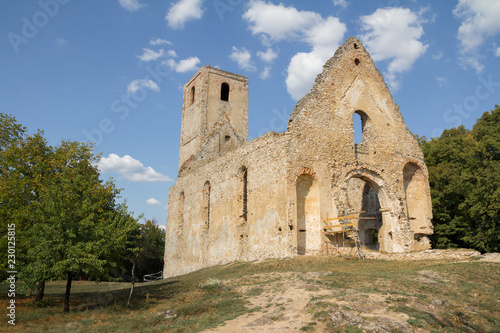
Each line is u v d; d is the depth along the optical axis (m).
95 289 27.47
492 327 11.34
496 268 17.78
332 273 17.58
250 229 26.53
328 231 24.28
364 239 35.25
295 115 25.45
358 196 36.41
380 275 16.92
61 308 16.61
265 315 11.73
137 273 50.91
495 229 27.97
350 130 27.80
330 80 28.02
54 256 15.12
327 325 10.43
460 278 16.38
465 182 31.84
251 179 27.41
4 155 19.58
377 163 28.52
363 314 11.13
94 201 18.16
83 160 21.83
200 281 20.75
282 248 23.19
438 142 37.91
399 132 30.62
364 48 30.88
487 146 32.97
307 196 25.17
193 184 37.69
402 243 27.47
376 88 30.39
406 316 11.05
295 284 15.77
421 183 30.89
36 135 21.31
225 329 10.76
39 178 19.36
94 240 15.95
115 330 12.34
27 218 15.93
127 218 17.28
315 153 25.50
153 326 12.43
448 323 11.21
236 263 26.56
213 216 32.62
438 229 33.59
